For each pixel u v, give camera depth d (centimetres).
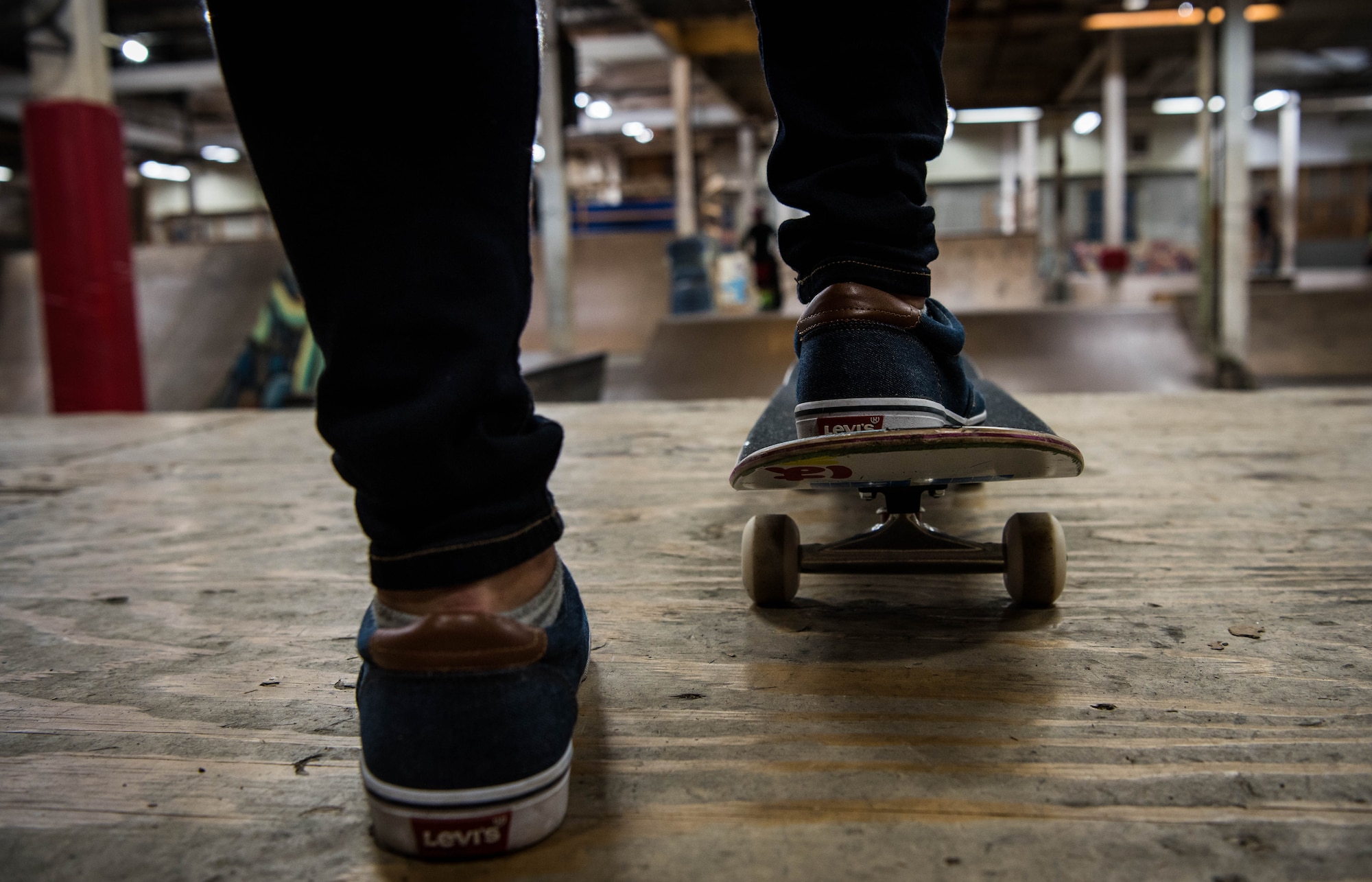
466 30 49
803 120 79
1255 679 75
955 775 61
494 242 52
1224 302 812
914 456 73
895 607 98
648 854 53
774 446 75
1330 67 1961
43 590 115
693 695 76
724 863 52
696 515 146
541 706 54
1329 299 956
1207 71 838
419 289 50
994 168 2427
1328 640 84
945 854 52
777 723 70
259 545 137
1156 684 75
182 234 2239
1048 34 1276
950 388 88
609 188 2367
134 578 120
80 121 544
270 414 331
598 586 109
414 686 53
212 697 80
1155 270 2130
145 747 70
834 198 79
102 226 555
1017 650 84
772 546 95
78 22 543
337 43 48
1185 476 164
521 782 53
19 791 63
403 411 50
